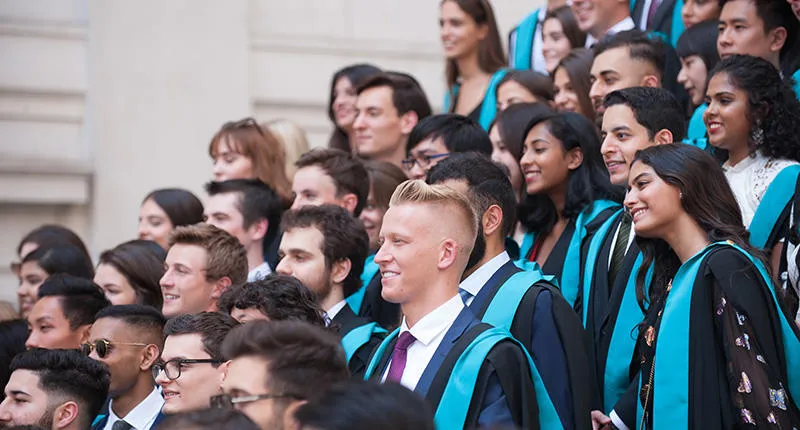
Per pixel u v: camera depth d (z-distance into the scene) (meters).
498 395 6.79
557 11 12.73
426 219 7.03
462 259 7.11
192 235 9.48
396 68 16.23
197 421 5.01
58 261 11.53
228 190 10.74
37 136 15.01
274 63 15.86
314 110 15.96
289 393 5.71
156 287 10.32
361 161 10.59
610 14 12.03
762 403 6.96
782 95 8.63
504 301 7.68
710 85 8.77
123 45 15.18
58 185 14.74
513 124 10.34
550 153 9.41
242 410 5.69
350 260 8.95
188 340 7.65
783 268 8.05
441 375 6.85
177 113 15.27
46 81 15.06
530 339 7.55
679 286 7.38
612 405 8.30
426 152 10.30
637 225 7.55
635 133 8.86
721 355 7.16
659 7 12.32
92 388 8.08
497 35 13.13
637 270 8.34
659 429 7.22
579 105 11.04
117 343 8.66
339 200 10.23
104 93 15.07
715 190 7.50
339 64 16.06
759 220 8.35
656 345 7.36
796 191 8.10
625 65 10.39
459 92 13.20
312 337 5.85
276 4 16.00
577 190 9.37
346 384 4.93
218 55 15.47
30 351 8.11
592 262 8.88
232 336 5.90
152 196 11.68
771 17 9.87
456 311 7.07
